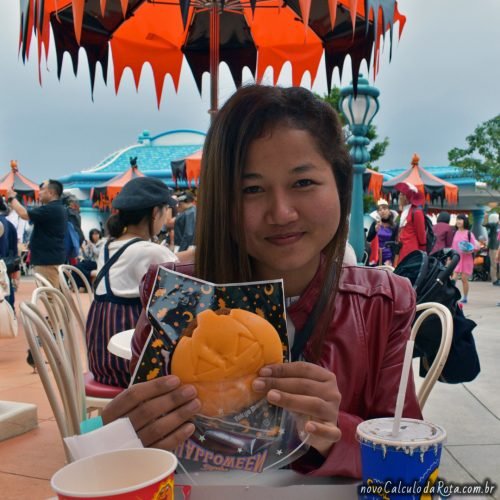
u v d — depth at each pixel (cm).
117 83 490
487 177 1977
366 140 646
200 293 94
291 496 94
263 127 109
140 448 81
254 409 90
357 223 644
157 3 448
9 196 643
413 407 126
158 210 308
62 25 428
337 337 125
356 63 464
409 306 132
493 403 408
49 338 181
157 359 91
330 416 93
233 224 114
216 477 94
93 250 1184
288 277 128
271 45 506
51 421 378
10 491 273
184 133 2694
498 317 797
